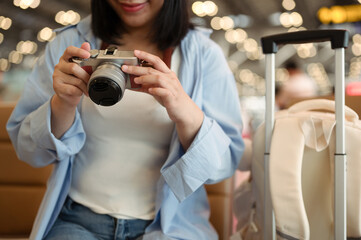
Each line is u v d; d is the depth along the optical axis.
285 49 10.51
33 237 1.01
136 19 1.08
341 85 0.96
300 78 3.37
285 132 1.02
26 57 9.98
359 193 0.97
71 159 1.07
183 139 0.99
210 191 1.56
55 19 7.89
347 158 0.98
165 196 1.02
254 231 1.20
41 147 1.01
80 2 8.09
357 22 5.97
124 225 1.04
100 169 1.06
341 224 0.95
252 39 11.38
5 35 8.93
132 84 0.88
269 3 8.56
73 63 0.85
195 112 0.95
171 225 1.06
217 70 1.15
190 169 0.95
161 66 0.86
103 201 1.05
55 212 1.06
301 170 1.05
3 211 1.66
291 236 0.96
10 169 1.67
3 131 1.68
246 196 1.36
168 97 0.87
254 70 17.33
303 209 0.96
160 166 1.08
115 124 1.05
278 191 0.98
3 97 8.58
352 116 1.04
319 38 1.00
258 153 1.16
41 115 0.98
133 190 1.06
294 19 7.87
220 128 1.03
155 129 1.06
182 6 1.12
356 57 11.08
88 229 1.05
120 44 1.16
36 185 1.67
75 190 1.09
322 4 7.88
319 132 0.99
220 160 1.00
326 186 1.04
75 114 1.01
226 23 8.80
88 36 1.16
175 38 1.12
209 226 1.16
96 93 0.76
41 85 1.11
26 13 7.99
